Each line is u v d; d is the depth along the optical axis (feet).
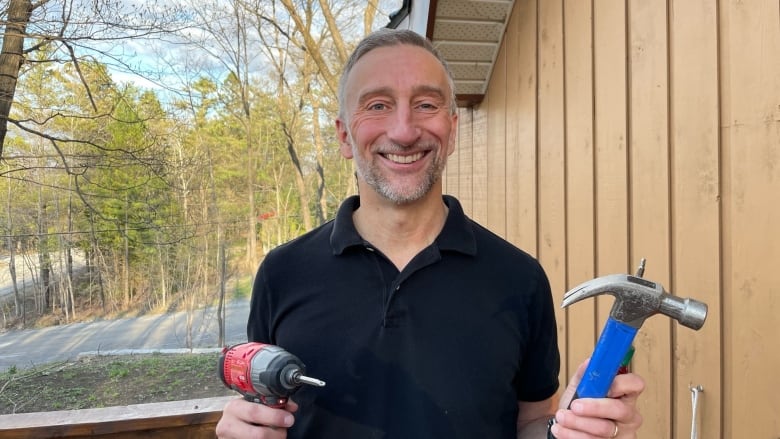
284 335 3.66
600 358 2.70
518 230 9.04
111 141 30.17
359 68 3.79
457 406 3.34
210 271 44.16
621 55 6.11
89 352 34.53
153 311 42.83
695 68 4.95
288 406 3.02
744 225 4.40
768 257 4.17
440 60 3.89
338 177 49.34
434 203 3.85
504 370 3.52
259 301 3.95
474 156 11.28
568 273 7.39
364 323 3.53
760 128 4.22
